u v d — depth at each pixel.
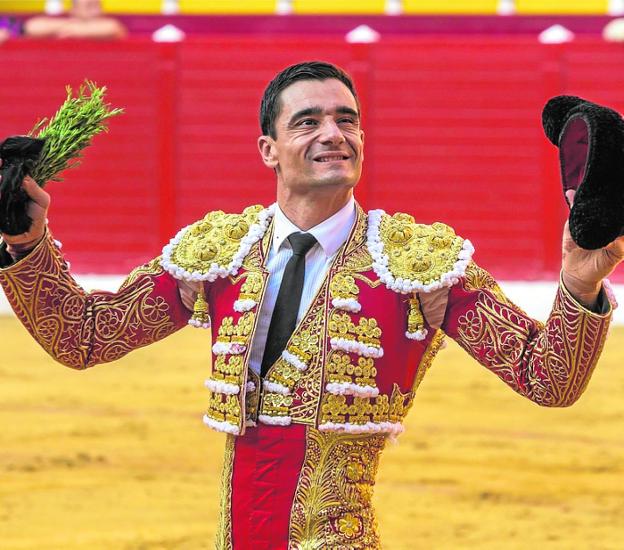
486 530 9.38
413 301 4.57
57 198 27.33
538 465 11.52
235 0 27.72
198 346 19.12
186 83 27.50
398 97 27.20
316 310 4.57
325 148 4.51
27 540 9.08
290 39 27.28
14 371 16.70
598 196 3.91
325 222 4.66
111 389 15.41
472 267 4.59
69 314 4.70
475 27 27.64
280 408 4.51
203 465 11.48
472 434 12.78
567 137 4.12
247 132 27.61
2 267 4.62
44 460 11.63
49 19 27.39
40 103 27.31
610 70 26.66
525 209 26.95
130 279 4.88
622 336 20.09
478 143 27.09
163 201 27.44
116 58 27.34
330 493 4.47
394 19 27.78
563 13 27.36
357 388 4.48
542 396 4.33
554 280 26.75
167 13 27.91
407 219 4.76
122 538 9.13
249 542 4.53
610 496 10.47
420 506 10.02
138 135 27.44
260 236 4.77
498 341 4.46
